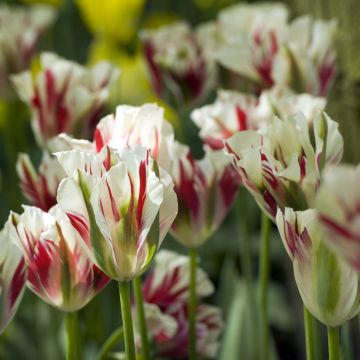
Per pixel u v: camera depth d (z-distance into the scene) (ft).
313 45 5.39
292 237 4.09
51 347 6.59
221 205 4.85
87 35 11.15
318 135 4.23
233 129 4.96
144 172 4.10
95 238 4.14
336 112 5.85
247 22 5.97
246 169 4.20
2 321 4.17
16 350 7.03
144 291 5.05
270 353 5.86
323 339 6.58
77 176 4.11
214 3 10.00
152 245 4.17
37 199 4.83
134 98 8.73
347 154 5.72
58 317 6.43
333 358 4.13
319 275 4.08
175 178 4.78
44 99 5.33
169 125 4.41
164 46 5.88
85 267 4.35
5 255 4.14
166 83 5.86
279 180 4.18
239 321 5.77
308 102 4.83
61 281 4.36
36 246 4.33
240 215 5.65
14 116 7.71
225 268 7.61
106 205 4.11
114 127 4.35
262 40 5.47
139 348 5.00
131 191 4.11
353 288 4.07
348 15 5.59
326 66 5.40
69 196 4.13
